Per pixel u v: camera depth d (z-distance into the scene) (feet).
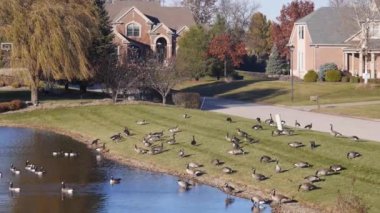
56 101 258.37
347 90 302.04
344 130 190.29
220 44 386.73
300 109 258.78
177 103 252.01
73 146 189.57
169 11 449.48
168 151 169.48
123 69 253.44
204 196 132.16
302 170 137.59
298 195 125.59
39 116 236.63
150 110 225.76
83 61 248.32
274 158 148.25
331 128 170.50
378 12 323.78
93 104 245.45
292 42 376.07
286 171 139.03
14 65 245.24
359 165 134.31
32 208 125.29
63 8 246.68
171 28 438.40
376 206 113.70
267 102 293.02
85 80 270.05
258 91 323.78
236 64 396.16
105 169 158.30
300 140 158.81
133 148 178.81
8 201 130.11
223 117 205.77
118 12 442.50
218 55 386.32
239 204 125.80
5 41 248.32
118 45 329.52
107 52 267.80
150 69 253.24
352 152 140.46
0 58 249.14
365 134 180.75
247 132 174.40
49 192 136.77
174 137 178.91
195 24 428.56
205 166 153.07
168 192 135.74
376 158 137.18
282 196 123.54
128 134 193.57
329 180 128.88
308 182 128.06
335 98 287.89
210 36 391.86
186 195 133.28
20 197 132.98
